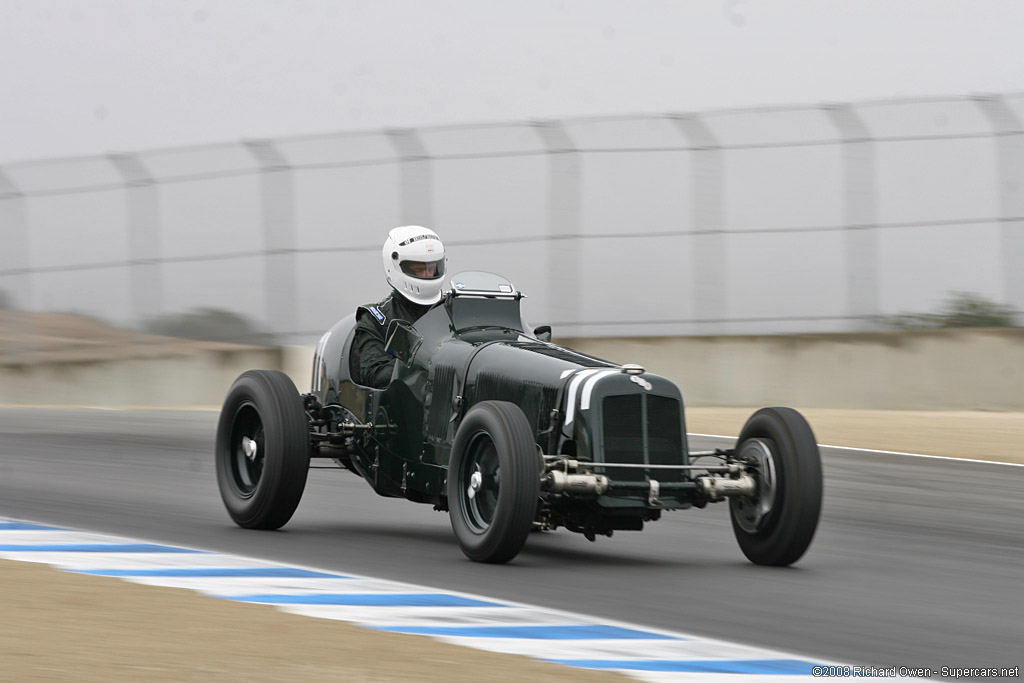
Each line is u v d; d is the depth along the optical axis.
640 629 18.83
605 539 29.30
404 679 15.26
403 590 21.05
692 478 24.67
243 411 28.84
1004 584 24.73
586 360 25.81
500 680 15.35
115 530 27.88
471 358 26.33
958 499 37.53
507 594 21.39
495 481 23.97
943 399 68.94
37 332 75.38
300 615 18.75
